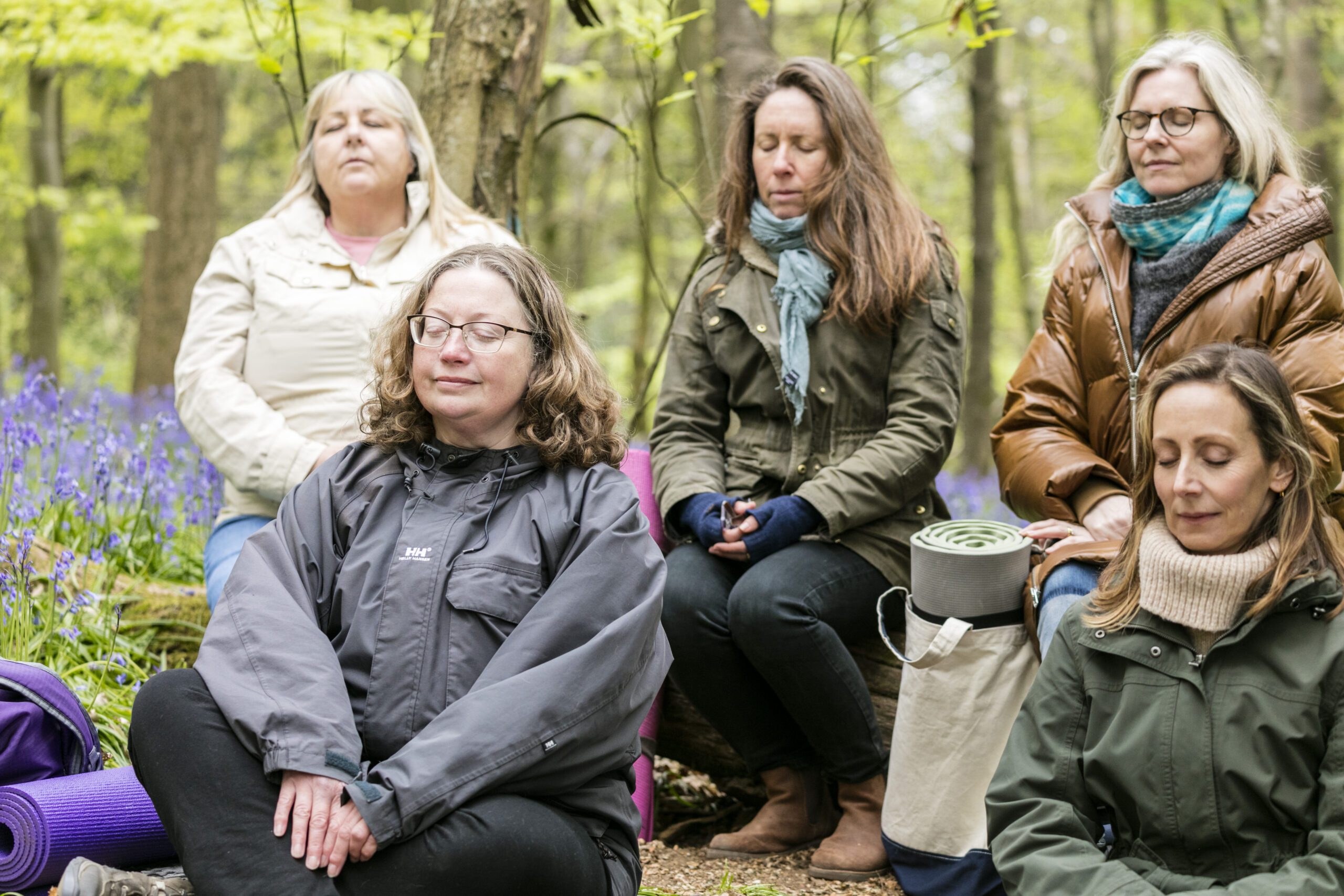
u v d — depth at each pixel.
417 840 1.98
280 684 2.11
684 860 3.04
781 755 3.11
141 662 3.52
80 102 15.39
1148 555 2.16
